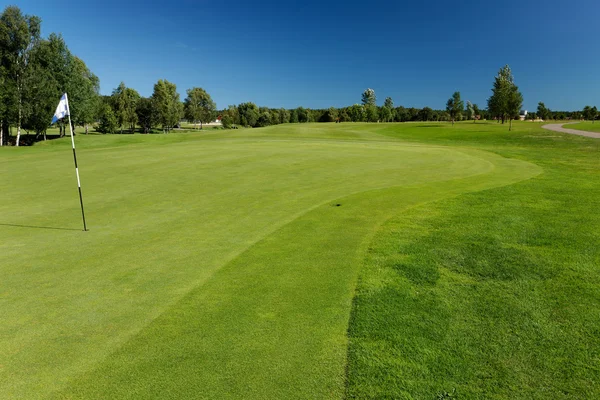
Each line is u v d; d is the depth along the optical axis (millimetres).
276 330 4000
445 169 15711
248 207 9648
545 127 59750
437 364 3395
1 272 5848
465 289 4895
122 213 9312
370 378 3217
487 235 7039
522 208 9055
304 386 3141
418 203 9703
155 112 82562
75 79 49438
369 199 10195
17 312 4609
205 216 8906
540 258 5902
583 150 25375
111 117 71938
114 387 3207
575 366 3363
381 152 21969
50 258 6422
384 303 4520
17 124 40500
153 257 6367
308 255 6199
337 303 4566
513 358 3475
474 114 143375
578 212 8641
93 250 6777
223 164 16875
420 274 5363
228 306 4566
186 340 3875
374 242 6754
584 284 5004
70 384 3277
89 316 4473
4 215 9266
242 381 3223
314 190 11562
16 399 3104
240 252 6477
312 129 54562
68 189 12203
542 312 4305
